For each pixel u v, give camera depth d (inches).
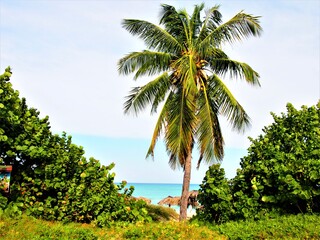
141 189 4286.4
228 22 679.1
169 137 653.3
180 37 748.6
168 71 713.0
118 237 389.7
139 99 698.8
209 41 691.4
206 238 384.8
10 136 450.0
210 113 686.5
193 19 755.4
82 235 362.9
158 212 922.1
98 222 461.4
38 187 461.7
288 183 442.9
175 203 1353.3
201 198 511.2
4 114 426.9
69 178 481.7
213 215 498.9
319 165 438.9
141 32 720.3
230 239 388.2
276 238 363.3
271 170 478.0
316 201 466.0
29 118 472.1
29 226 374.3
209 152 657.0
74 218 469.4
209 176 506.0
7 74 438.9
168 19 754.2
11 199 442.6
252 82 695.1
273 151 487.8
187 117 656.4
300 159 458.3
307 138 497.4
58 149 475.5
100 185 483.2
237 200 496.7
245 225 425.7
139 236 387.5
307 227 374.9
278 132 520.1
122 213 490.6
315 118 505.0
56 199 467.8
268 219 445.4
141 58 707.4
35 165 470.6
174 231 401.1
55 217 454.6
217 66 735.1
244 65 689.6
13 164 461.7
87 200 463.5
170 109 680.4
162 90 713.6
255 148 519.2
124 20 706.2
